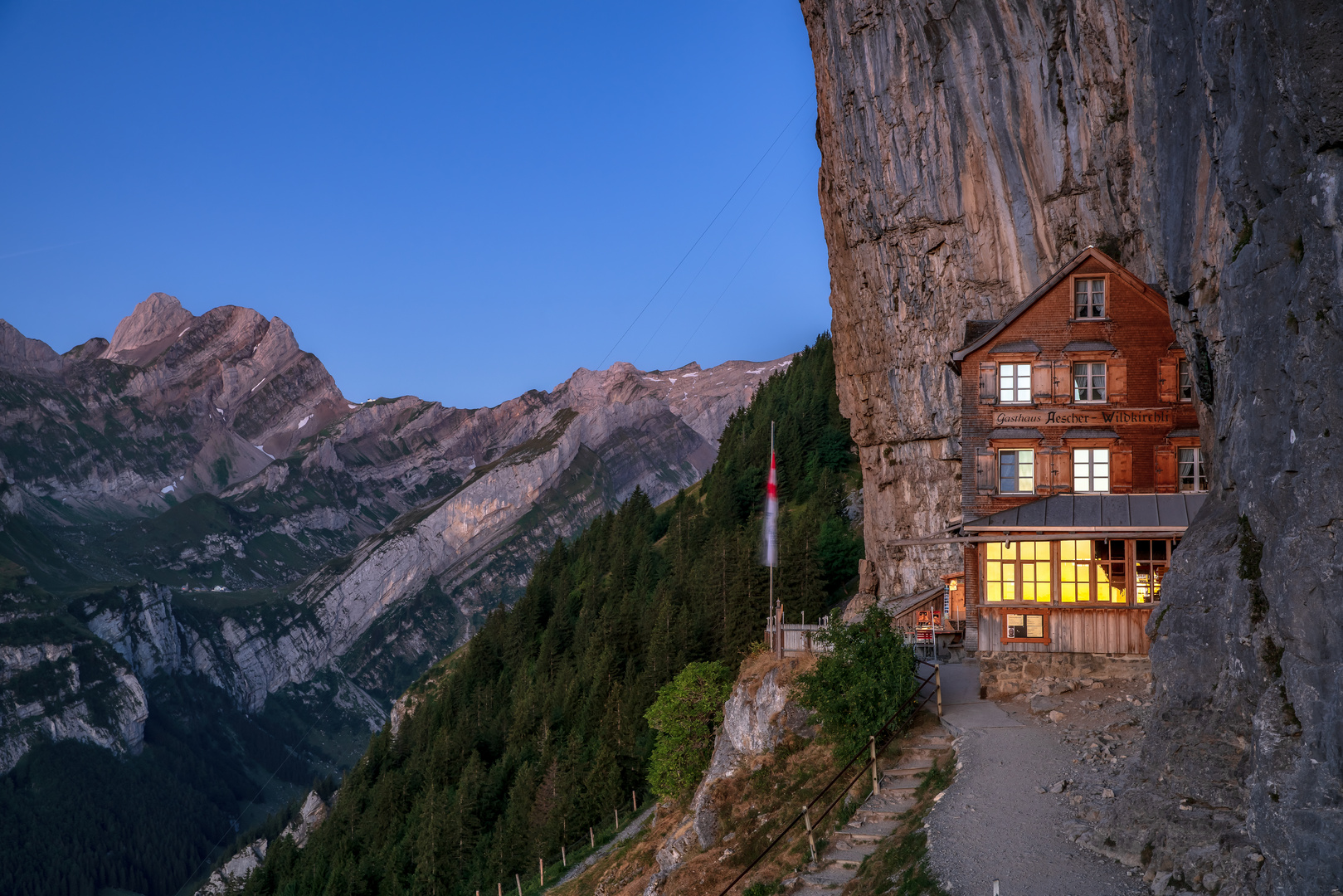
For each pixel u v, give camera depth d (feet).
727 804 119.14
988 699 113.50
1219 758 64.28
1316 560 53.21
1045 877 66.80
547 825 250.57
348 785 441.68
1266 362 60.95
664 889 105.19
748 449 557.74
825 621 125.49
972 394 125.29
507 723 387.75
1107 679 112.47
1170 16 87.51
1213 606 70.69
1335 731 50.42
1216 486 85.92
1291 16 54.75
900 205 200.03
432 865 275.80
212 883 642.63
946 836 75.46
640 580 455.63
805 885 81.51
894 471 230.07
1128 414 121.70
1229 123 68.08
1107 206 167.22
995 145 180.45
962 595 165.27
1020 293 183.42
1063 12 165.68
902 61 191.52
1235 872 57.06
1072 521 115.24
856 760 100.17
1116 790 78.74
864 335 229.86
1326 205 53.57
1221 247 79.56
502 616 518.78
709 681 175.83
